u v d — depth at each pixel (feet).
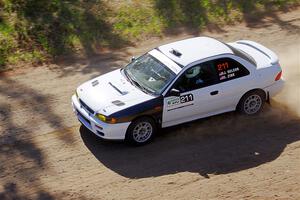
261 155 100.63
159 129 104.63
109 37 150.10
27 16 151.64
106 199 87.92
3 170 94.63
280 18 168.35
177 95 101.76
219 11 167.43
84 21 153.89
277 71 112.37
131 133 100.12
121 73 109.50
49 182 91.86
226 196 89.04
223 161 98.63
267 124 110.73
